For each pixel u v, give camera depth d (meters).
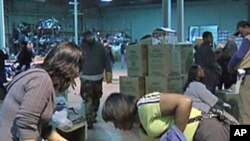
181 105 2.41
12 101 1.96
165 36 6.18
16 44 22.14
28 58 9.73
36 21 26.94
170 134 2.39
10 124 1.94
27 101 1.89
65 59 1.99
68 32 28.16
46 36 23.45
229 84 7.27
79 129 3.67
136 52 6.15
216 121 2.66
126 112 2.33
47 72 1.98
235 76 7.07
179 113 2.41
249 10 24.02
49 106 1.98
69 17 29.08
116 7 30.03
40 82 1.93
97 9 30.70
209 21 26.02
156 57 5.99
